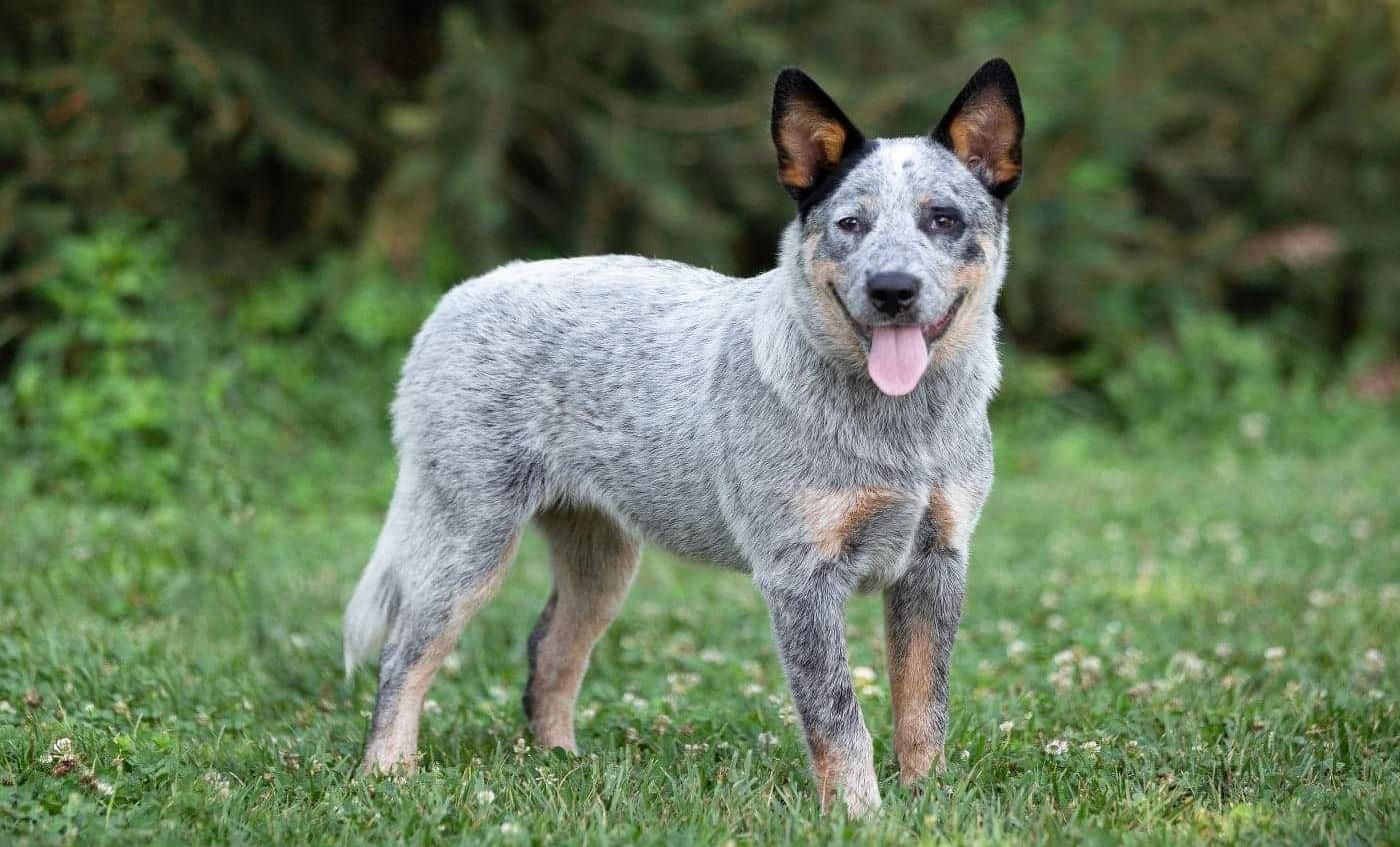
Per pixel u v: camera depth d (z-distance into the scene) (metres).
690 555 7.01
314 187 16.19
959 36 17.78
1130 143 18.77
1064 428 18.38
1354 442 17.89
